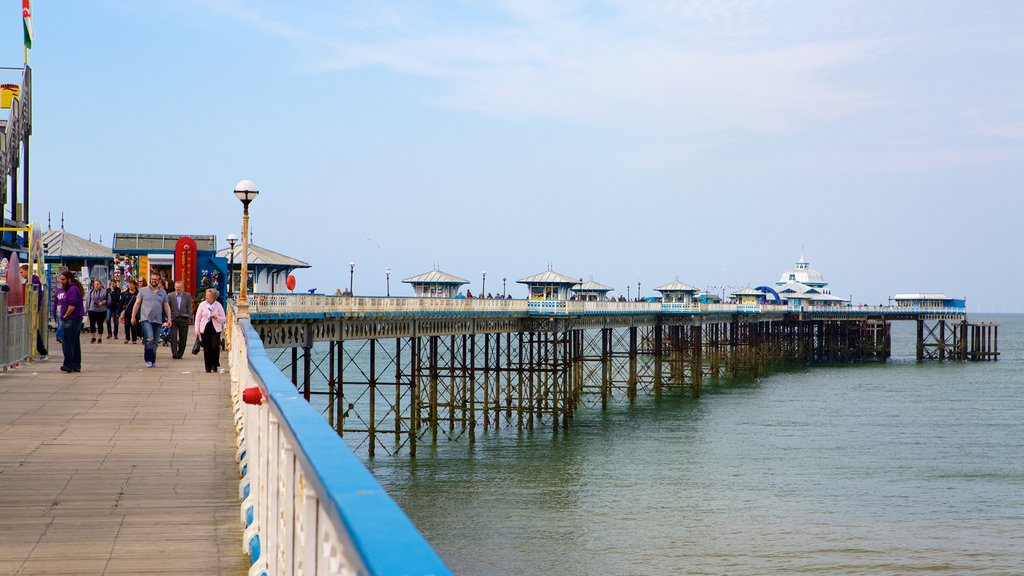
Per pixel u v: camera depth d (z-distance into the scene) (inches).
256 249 2701.8
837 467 1830.7
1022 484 1675.7
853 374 4352.9
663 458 1904.5
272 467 258.8
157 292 1036.5
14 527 370.6
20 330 1019.3
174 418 656.4
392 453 1935.3
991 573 1134.4
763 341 4621.1
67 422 634.8
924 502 1519.4
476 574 1093.8
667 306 3289.9
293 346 1553.9
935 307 5477.4
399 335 1930.4
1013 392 3469.5
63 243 2340.1
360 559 101.8
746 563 1158.3
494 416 2588.6
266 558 286.0
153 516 390.0
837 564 1160.8
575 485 1605.6
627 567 1129.4
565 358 2466.8
